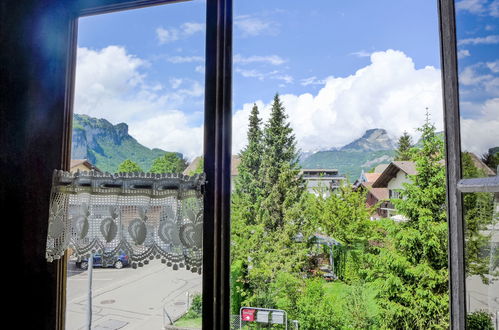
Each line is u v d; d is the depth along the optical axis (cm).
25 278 106
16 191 107
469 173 66
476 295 64
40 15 110
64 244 96
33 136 109
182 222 91
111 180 95
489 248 61
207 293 93
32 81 109
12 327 105
